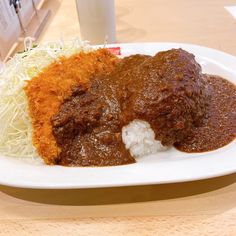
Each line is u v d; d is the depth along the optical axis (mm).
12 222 230
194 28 448
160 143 264
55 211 235
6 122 289
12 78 308
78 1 400
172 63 268
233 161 229
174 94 250
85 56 317
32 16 504
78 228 223
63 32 466
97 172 235
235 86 311
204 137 269
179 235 212
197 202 230
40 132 265
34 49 335
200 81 281
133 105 257
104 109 278
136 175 227
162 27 459
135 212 229
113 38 429
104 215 229
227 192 234
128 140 262
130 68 301
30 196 247
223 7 493
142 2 535
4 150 282
